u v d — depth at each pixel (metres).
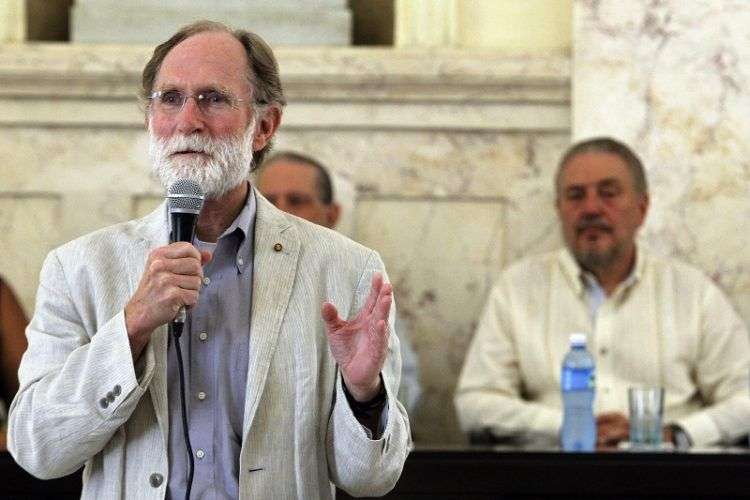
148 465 6.27
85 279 6.51
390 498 9.36
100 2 15.11
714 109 14.51
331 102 14.85
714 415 11.64
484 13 15.33
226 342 6.43
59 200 14.96
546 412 11.82
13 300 13.27
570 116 14.84
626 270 12.66
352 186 14.88
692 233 14.45
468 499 9.37
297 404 6.37
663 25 14.58
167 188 6.39
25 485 9.05
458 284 14.89
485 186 14.92
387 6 15.63
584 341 11.13
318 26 15.06
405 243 14.89
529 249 14.89
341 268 6.66
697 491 9.41
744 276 14.39
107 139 14.97
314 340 6.46
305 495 6.34
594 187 12.54
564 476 9.39
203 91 6.49
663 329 12.52
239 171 6.51
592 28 14.59
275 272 6.54
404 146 14.92
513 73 14.67
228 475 6.30
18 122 14.93
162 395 6.29
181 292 6.08
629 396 10.73
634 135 14.53
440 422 14.79
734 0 14.55
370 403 6.36
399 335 13.77
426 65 14.65
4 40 15.08
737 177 14.47
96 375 6.12
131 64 14.68
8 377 13.05
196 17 15.00
